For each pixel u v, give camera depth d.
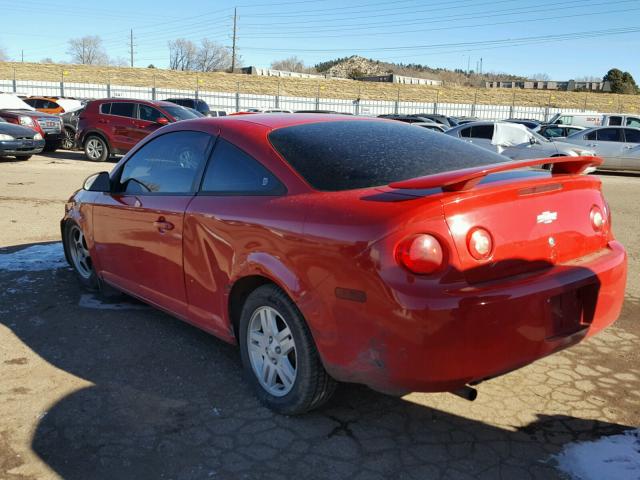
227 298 3.34
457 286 2.47
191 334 4.20
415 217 2.48
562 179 2.91
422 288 2.44
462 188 2.54
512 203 2.68
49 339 4.08
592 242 3.05
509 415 3.17
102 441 2.89
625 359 3.92
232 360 3.80
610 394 3.42
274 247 2.96
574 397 3.38
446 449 2.86
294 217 2.89
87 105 16.50
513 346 2.56
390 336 2.51
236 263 3.20
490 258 2.56
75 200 5.00
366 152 3.23
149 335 4.18
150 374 3.59
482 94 60.22
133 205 4.07
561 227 2.86
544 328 2.65
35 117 17.44
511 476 2.66
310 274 2.78
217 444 2.88
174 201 3.71
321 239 2.72
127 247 4.21
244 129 3.51
